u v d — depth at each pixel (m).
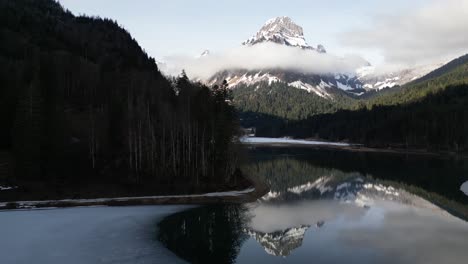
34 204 58.56
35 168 65.81
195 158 78.06
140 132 74.81
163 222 51.06
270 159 139.88
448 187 81.31
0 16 134.00
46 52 112.25
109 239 42.03
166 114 83.56
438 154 162.00
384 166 119.75
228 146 76.62
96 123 84.31
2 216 51.81
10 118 74.38
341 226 49.16
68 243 39.97
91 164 73.56
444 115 181.25
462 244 40.78
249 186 77.25
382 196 71.50
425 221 51.59
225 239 43.53
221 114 76.44
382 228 47.66
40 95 68.69
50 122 72.00
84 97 101.62
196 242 42.12
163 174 73.56
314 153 168.00
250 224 50.59
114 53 152.88
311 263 35.03
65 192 63.91
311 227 48.62
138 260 35.56
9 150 73.19
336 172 106.12
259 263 35.22
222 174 76.81
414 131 186.00
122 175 71.62
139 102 87.19
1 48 112.12
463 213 56.94
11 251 36.91
